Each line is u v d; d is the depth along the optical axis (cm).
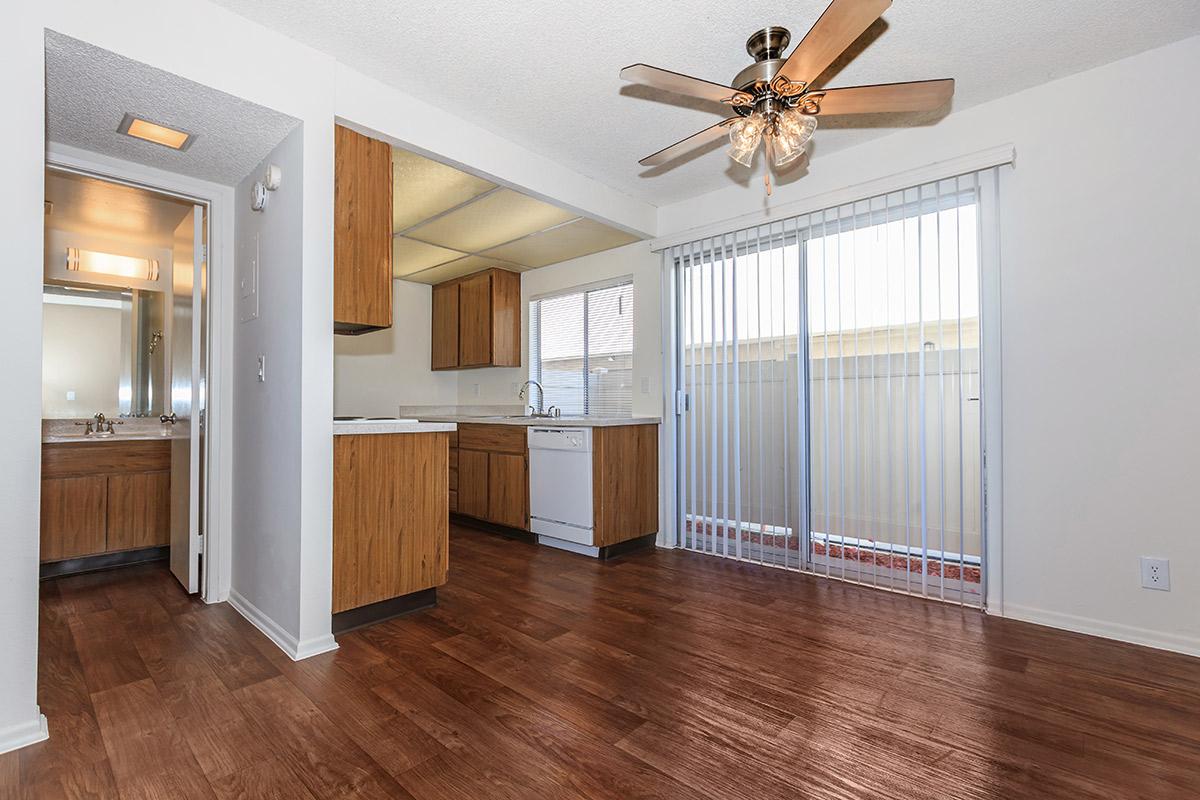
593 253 437
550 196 313
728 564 334
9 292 150
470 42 211
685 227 374
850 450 296
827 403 303
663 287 383
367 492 235
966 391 260
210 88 187
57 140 221
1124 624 222
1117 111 225
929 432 270
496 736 156
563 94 248
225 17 191
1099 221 229
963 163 255
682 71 231
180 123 210
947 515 265
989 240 253
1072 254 235
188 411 281
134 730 157
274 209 229
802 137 200
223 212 269
